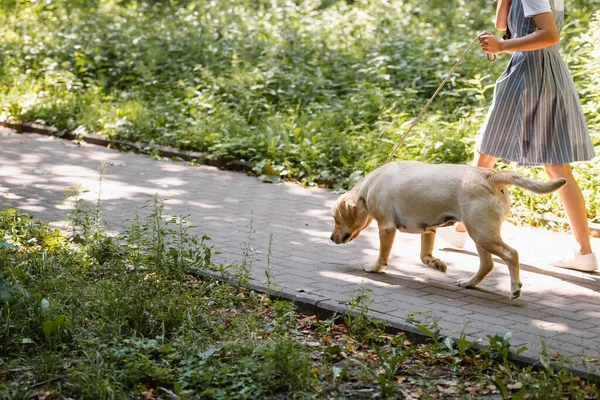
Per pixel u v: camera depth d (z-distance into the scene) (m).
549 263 7.23
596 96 10.59
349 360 5.02
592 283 6.70
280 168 10.50
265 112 12.55
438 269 6.77
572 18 14.93
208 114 12.68
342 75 13.85
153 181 10.18
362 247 7.64
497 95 7.05
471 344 5.13
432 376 4.95
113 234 7.65
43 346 5.14
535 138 6.92
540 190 5.87
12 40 17.12
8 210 7.62
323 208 9.13
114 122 12.77
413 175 6.43
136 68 15.02
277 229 8.19
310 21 17.39
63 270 6.26
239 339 5.20
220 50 15.35
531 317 5.84
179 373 4.86
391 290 6.41
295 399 4.52
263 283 6.46
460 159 10.30
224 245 7.54
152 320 5.47
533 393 4.54
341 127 11.81
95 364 4.80
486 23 17.02
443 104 12.48
